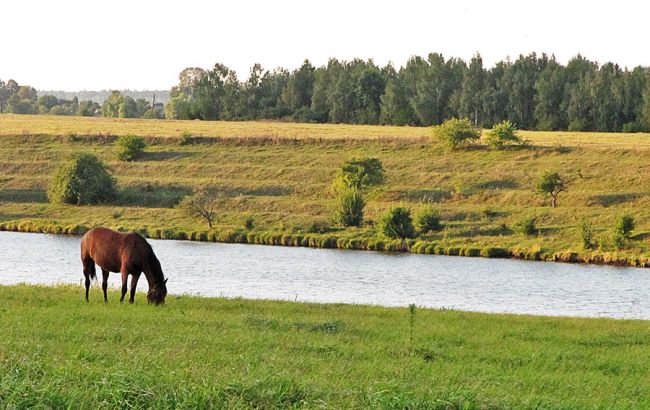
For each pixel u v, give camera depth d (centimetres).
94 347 1806
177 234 9062
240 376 1454
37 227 9300
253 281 5894
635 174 10738
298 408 1324
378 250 8444
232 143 13175
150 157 12512
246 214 9931
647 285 6275
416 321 2838
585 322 3177
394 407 1333
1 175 11581
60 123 16038
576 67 17925
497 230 8912
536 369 1978
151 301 2936
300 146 13038
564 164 11406
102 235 2977
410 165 11819
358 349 2073
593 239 8344
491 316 3241
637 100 16575
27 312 2450
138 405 1280
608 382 1812
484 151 12294
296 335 2264
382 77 19312
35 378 1356
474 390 1429
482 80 18488
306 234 8950
